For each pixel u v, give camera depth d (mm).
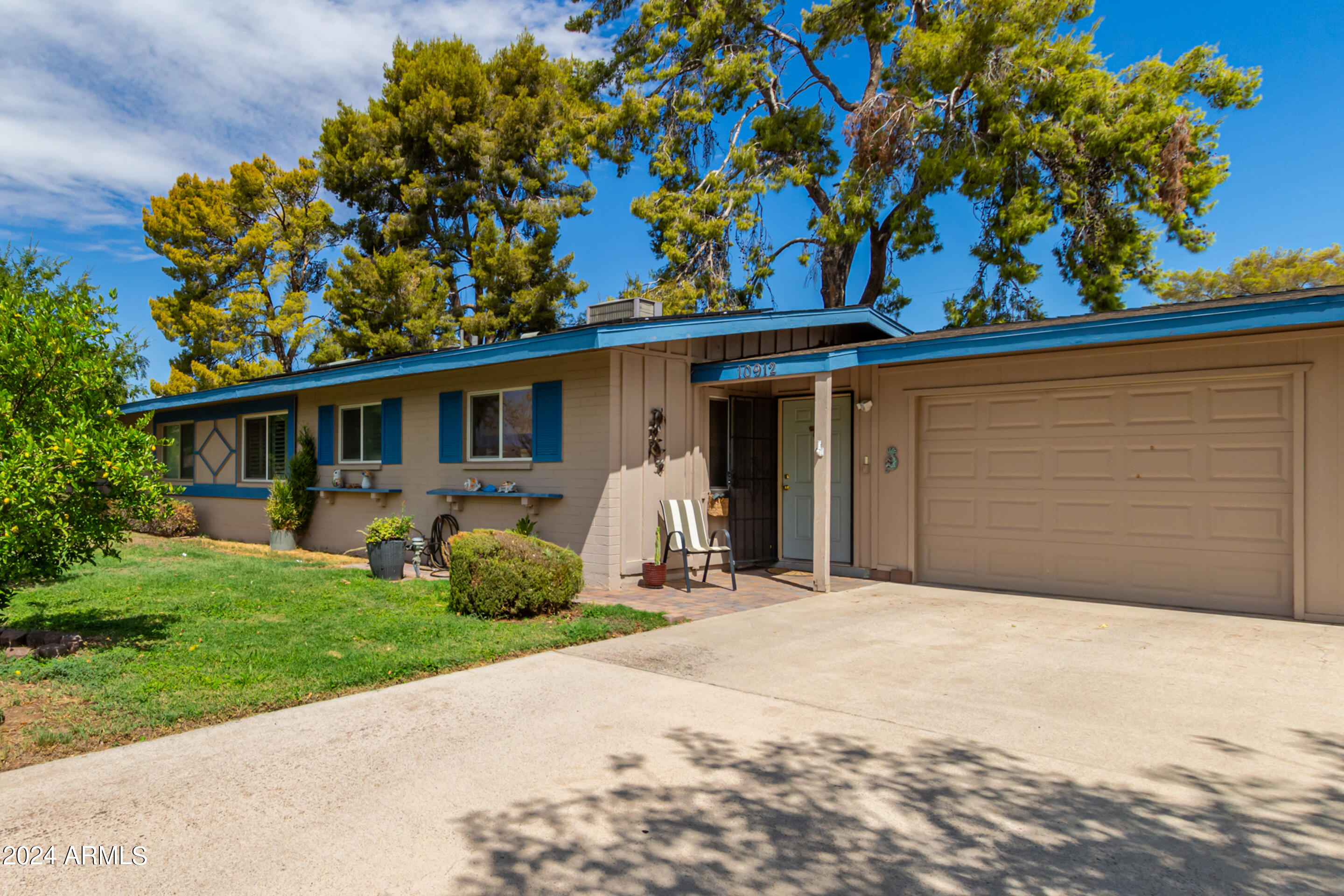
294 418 13406
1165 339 6988
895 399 8938
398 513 11258
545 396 9117
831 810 3018
